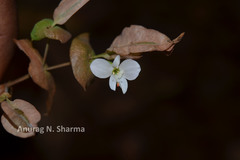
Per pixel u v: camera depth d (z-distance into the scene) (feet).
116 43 1.20
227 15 2.66
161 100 2.30
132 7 2.56
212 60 2.49
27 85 1.77
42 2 2.38
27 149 1.78
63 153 1.89
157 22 2.54
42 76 1.21
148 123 2.21
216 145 2.20
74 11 1.20
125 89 1.20
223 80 2.43
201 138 2.22
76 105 2.05
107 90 2.21
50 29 1.20
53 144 1.87
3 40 1.21
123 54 1.19
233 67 2.48
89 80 1.21
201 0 2.71
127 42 1.19
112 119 2.13
